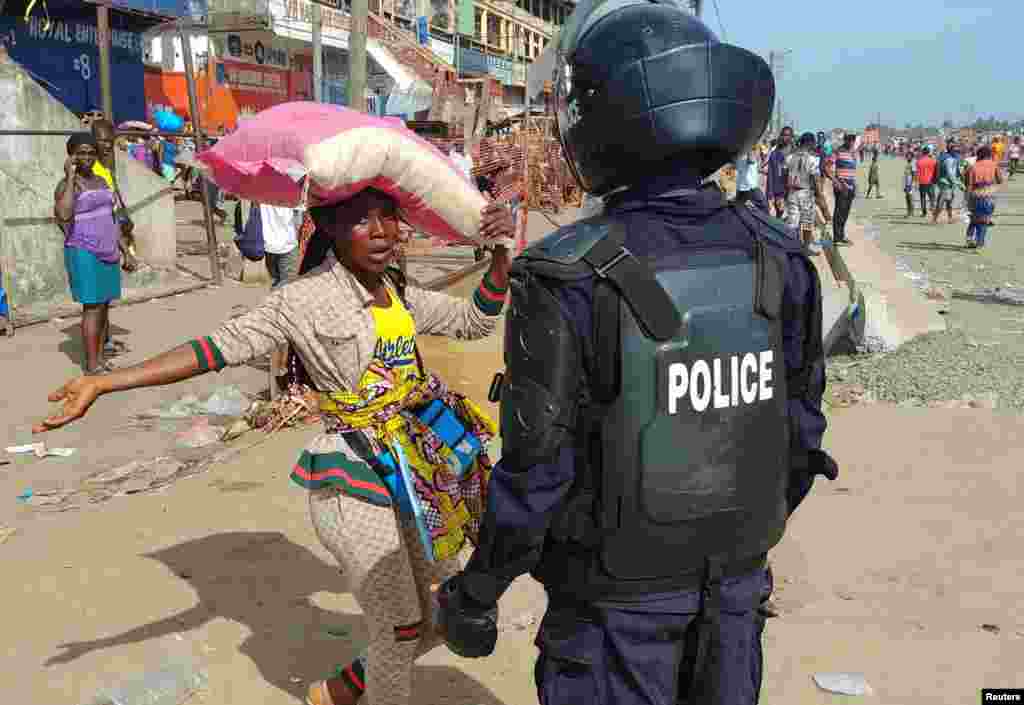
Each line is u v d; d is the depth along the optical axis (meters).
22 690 2.92
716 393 1.55
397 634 2.36
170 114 18.44
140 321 9.06
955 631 3.41
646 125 1.54
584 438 1.55
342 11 25.36
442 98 19.02
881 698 2.99
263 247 7.41
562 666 1.65
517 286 1.55
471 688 3.03
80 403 1.97
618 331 1.49
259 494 4.64
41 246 9.55
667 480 1.52
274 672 3.07
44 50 16.75
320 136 2.15
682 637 1.64
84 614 3.42
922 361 7.60
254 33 23.00
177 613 3.44
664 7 1.65
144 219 10.93
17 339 8.20
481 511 2.49
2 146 9.09
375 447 2.30
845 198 13.95
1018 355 7.82
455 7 39.22
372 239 2.26
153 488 4.76
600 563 1.56
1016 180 41.12
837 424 6.02
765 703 2.96
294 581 3.72
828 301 8.10
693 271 1.54
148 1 18.05
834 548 4.11
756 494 1.62
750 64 1.59
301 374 2.42
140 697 2.84
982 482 4.91
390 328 2.35
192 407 6.27
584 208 1.78
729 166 1.70
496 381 1.72
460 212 2.43
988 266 14.20
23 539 4.08
